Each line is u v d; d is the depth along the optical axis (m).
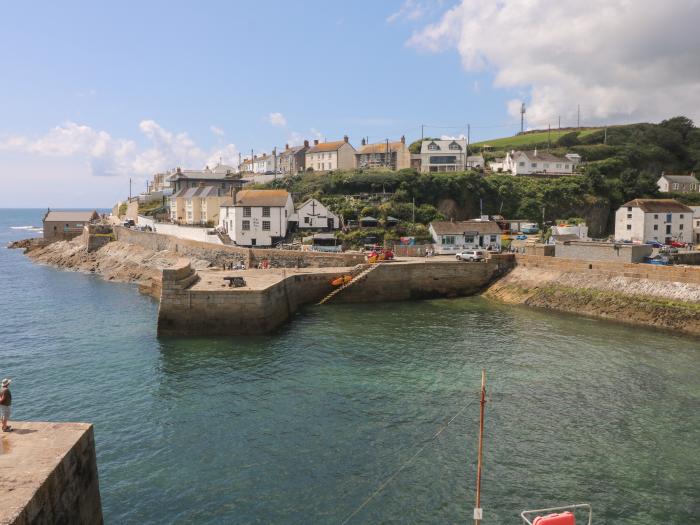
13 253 111.81
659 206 83.12
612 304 45.75
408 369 31.67
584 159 131.12
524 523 17.34
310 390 28.34
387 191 90.81
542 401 26.81
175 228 82.81
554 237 72.81
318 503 18.45
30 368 32.75
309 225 76.88
